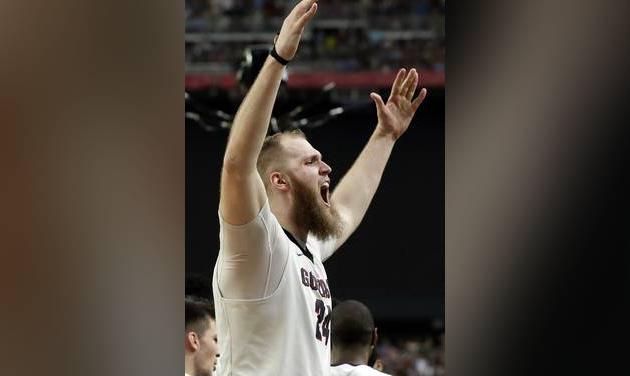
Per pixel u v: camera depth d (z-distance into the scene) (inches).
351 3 434.3
